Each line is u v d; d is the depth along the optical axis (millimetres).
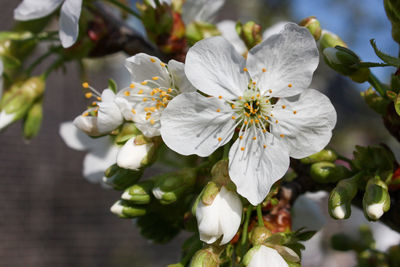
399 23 139
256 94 139
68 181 549
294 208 174
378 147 142
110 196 581
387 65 138
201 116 139
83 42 173
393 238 258
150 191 145
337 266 489
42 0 160
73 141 184
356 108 636
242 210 136
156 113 143
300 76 137
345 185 138
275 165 138
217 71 138
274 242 133
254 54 138
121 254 561
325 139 137
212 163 144
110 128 145
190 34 170
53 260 520
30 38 177
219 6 181
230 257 138
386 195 134
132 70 142
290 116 139
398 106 132
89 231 553
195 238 144
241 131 140
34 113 174
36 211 518
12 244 493
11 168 508
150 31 168
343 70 143
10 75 177
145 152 142
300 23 148
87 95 151
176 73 141
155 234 157
